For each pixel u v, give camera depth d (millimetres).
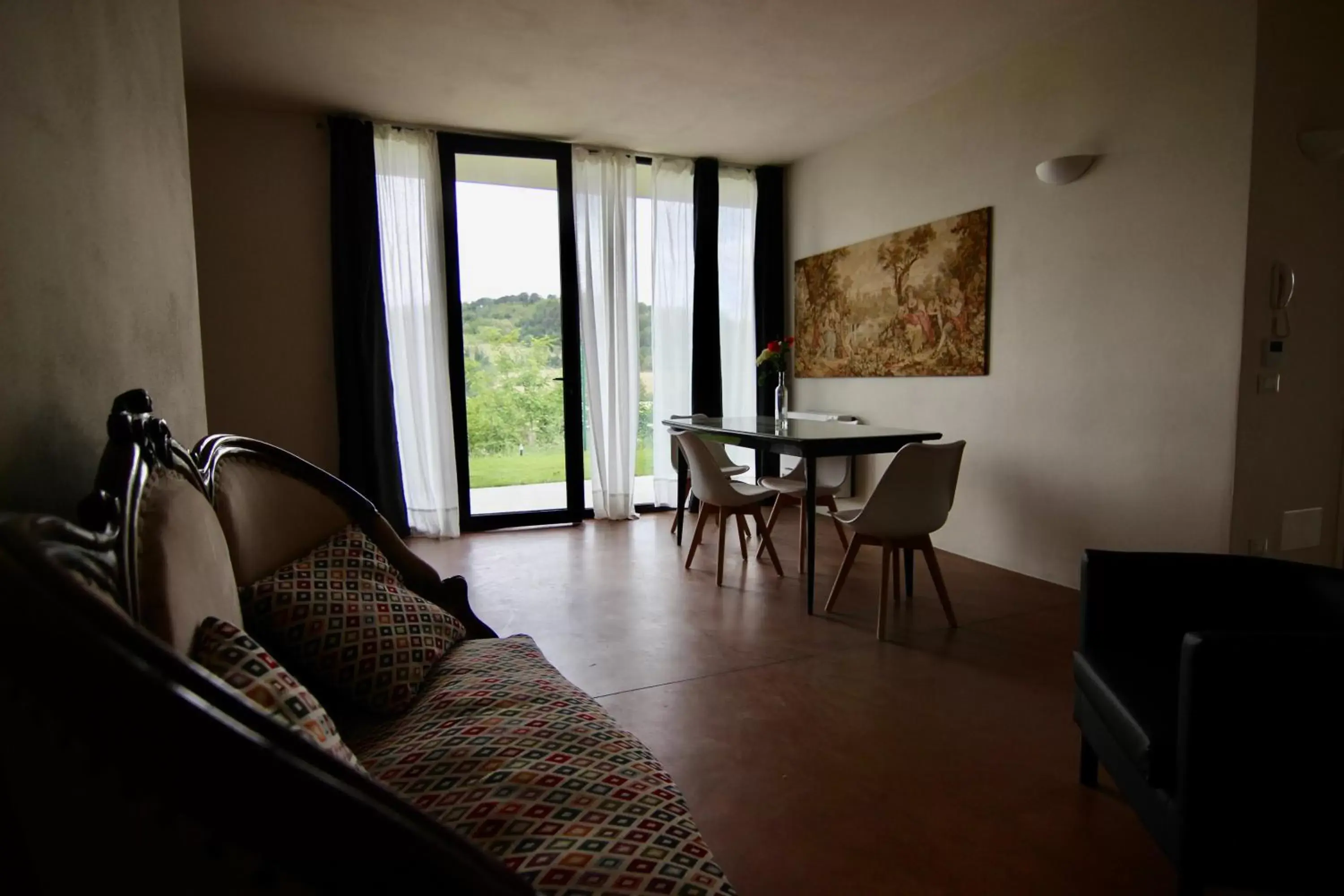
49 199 1135
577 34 3580
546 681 1591
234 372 4684
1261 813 1298
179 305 1847
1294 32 2965
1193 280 3133
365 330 4777
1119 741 1552
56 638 547
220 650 975
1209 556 1828
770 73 4090
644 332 5766
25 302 1049
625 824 1092
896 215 4797
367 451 4836
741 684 2645
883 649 2963
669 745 2207
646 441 5957
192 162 4508
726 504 3930
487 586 3908
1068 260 3670
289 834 590
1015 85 3898
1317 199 3100
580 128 4984
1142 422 3365
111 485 941
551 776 1191
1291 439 3143
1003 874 1638
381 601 1611
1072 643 3006
